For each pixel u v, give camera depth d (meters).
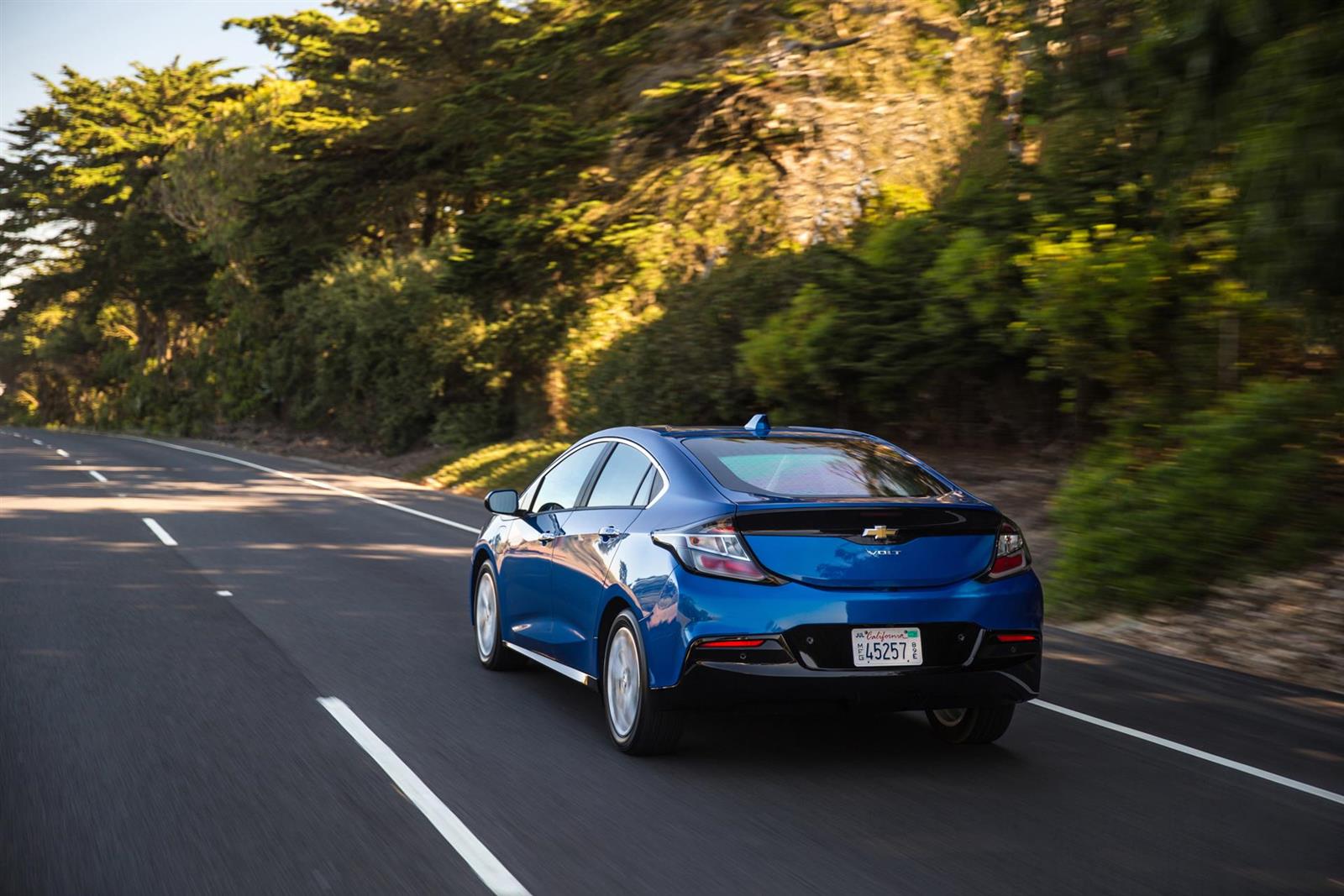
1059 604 10.52
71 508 18.22
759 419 6.77
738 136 19.31
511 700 7.11
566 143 20.78
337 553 13.80
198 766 5.68
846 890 4.26
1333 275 7.19
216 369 54.34
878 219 17.56
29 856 4.52
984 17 11.16
